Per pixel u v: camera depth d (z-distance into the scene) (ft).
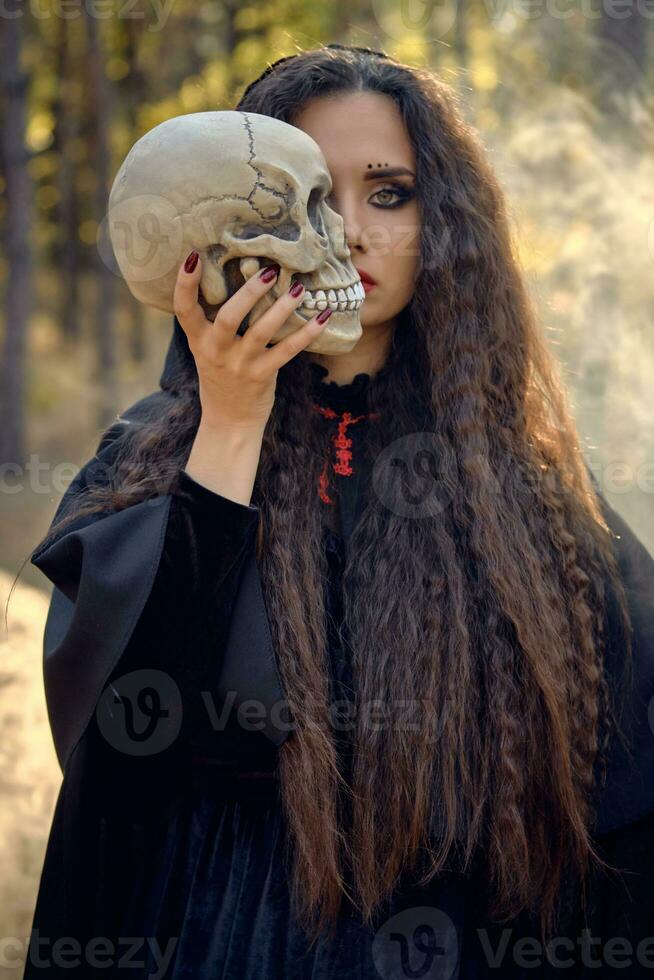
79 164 42.14
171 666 4.50
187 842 4.86
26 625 10.43
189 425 5.04
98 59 31.96
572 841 4.86
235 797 4.81
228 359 4.33
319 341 4.42
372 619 4.82
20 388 29.40
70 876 4.98
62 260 47.06
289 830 4.70
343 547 5.04
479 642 4.87
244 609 4.64
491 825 4.76
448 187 5.14
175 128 4.34
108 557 4.43
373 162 4.88
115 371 33.37
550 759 4.83
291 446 5.04
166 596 4.41
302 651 4.69
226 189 4.20
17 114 28.86
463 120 5.41
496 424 5.28
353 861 4.66
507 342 5.37
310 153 4.41
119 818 4.95
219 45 35.83
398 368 5.30
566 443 5.49
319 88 4.94
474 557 4.99
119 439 5.27
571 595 5.04
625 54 12.67
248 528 4.39
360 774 4.67
